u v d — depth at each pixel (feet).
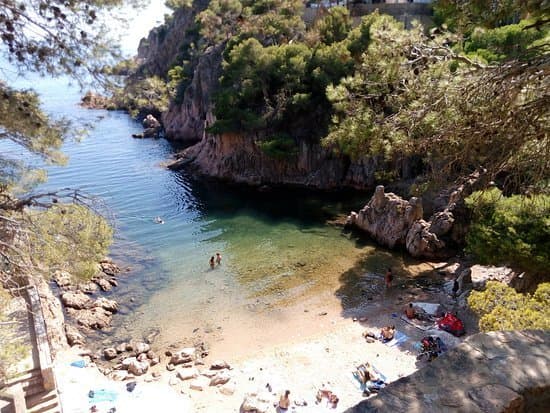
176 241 121.39
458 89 32.89
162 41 417.08
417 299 87.92
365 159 157.17
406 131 40.81
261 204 152.05
